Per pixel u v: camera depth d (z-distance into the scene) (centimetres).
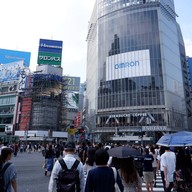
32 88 6900
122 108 5694
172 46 6341
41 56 7619
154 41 5847
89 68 8162
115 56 6191
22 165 1962
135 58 5872
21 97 7075
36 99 6756
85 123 7575
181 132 796
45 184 1083
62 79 7244
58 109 6938
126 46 6081
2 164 447
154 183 1151
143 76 5662
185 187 798
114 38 6378
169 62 5916
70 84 10769
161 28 5947
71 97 9581
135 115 5444
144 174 904
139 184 468
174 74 6050
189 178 805
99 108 6119
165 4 6525
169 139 769
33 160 2530
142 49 5862
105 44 6538
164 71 5578
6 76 7725
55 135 6481
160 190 1031
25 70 7481
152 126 5172
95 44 7162
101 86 6275
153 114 5316
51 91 6925
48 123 6612
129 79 5803
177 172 815
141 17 6159
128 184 461
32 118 6606
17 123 6838
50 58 7681
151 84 5553
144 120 5319
